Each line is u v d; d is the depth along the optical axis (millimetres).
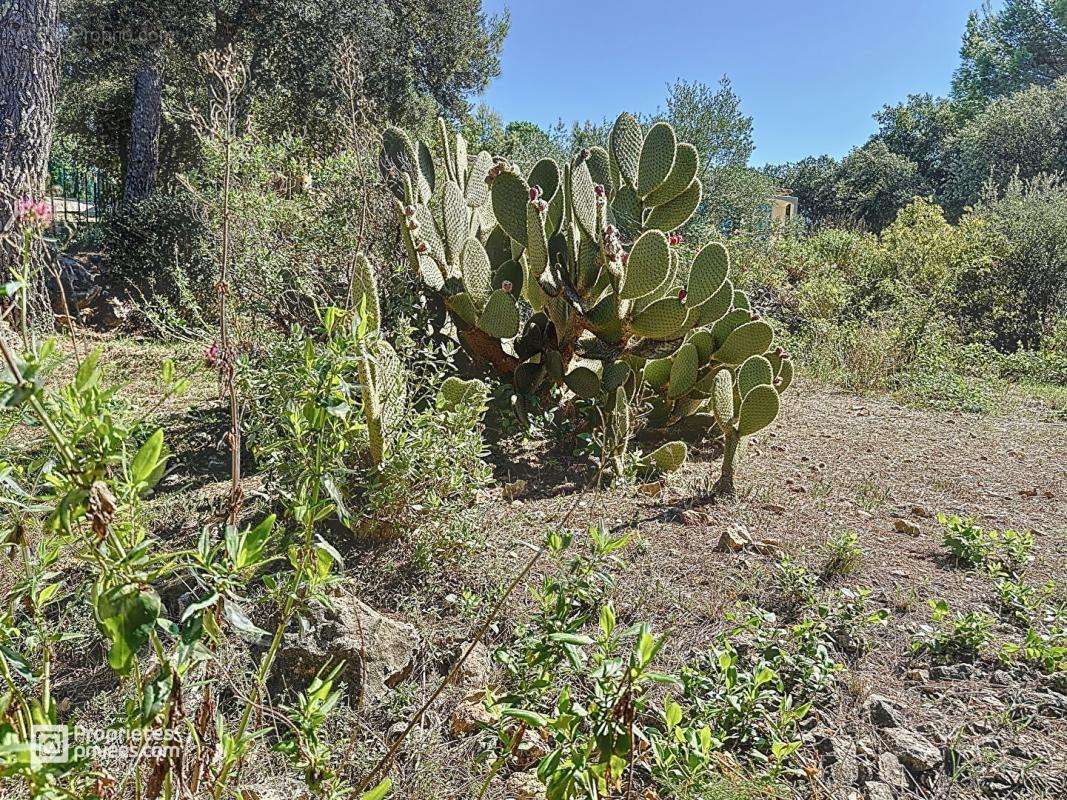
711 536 3406
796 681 2340
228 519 1499
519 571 2844
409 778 1804
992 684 2426
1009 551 3303
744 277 10320
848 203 35938
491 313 4125
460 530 2834
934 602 2732
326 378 1312
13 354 950
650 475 4219
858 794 1917
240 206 4230
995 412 6879
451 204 4410
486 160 5406
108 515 923
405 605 2592
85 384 958
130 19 10375
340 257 4594
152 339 5836
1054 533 3859
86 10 10570
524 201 4387
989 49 34281
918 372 7840
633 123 5070
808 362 8477
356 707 2045
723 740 1979
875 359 7953
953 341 9867
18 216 1445
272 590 1391
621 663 1437
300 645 2086
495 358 4551
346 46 4590
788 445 5277
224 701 1891
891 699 2328
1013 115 22578
